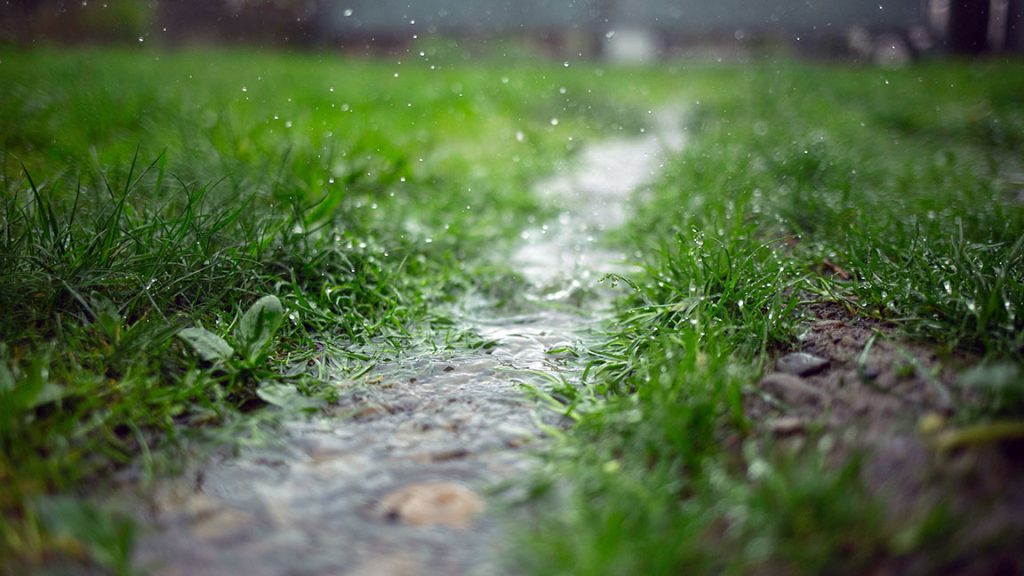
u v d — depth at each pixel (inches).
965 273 41.9
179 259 44.1
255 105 98.1
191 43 290.4
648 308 44.7
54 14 235.9
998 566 29.3
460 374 41.0
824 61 289.6
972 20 274.4
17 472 32.9
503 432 36.5
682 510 31.6
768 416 35.7
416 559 30.5
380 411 37.9
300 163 61.5
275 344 42.0
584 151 98.4
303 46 305.9
